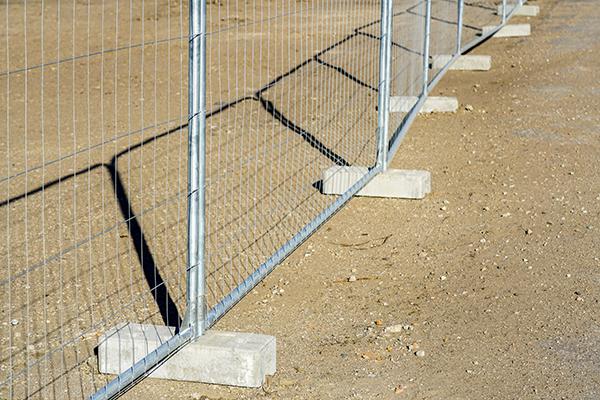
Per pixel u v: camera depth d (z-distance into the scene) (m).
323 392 6.55
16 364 6.80
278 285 8.45
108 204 10.42
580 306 7.96
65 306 7.81
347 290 8.38
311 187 10.98
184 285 8.19
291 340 7.39
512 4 22.20
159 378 6.66
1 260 8.85
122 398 6.38
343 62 17.08
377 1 19.23
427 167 11.97
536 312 7.86
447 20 17.08
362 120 13.83
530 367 6.93
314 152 12.30
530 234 9.68
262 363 6.61
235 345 6.61
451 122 14.16
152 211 10.16
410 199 10.67
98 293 8.07
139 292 8.08
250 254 8.98
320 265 8.93
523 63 18.16
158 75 16.75
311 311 7.94
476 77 17.23
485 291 8.31
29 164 12.02
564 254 9.12
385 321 7.75
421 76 13.61
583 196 10.84
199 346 6.59
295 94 14.12
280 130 13.30
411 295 8.27
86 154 12.33
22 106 14.96
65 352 6.99
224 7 21.66
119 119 14.12
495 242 9.48
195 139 6.45
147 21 21.38
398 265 8.95
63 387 6.45
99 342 6.73
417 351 7.17
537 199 10.77
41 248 9.14
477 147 12.85
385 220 10.11
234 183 11.02
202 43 6.37
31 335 7.27
